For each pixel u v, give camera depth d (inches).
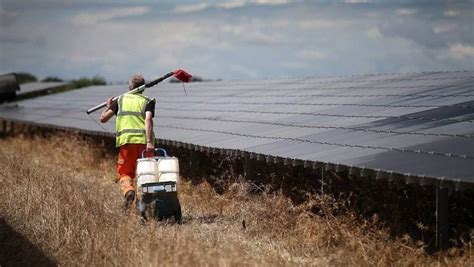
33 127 3430.1
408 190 1166.3
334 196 1235.2
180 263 843.4
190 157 1669.5
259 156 1253.7
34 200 1216.8
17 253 978.1
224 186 1473.9
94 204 1192.2
